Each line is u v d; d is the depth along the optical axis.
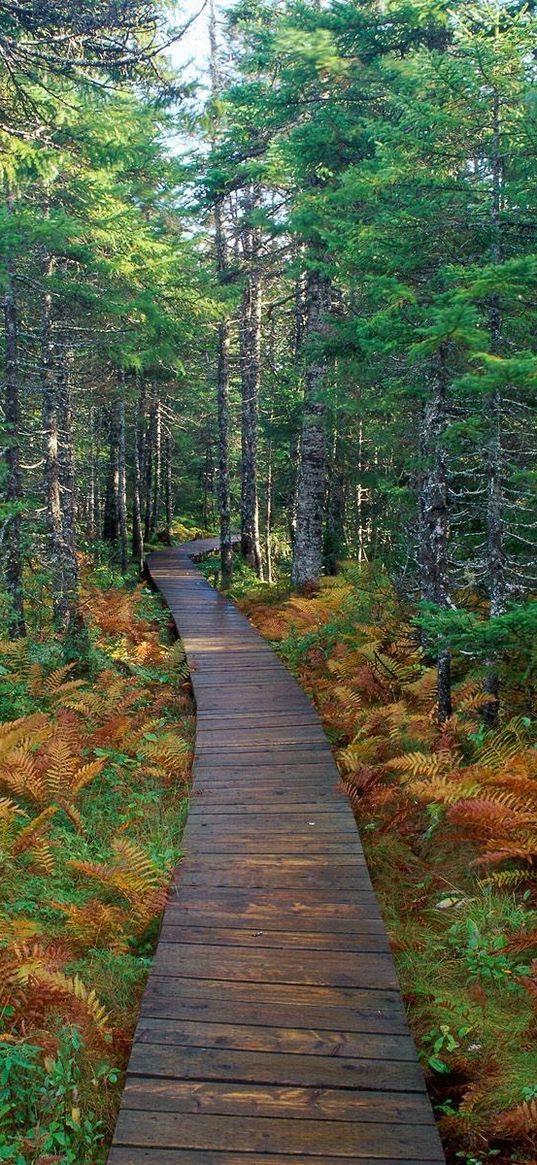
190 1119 3.43
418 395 9.19
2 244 10.09
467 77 7.08
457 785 6.64
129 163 13.73
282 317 28.19
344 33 13.30
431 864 6.48
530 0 9.99
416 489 12.30
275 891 5.48
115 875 5.51
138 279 13.84
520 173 7.89
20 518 12.93
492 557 7.99
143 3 6.70
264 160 16.52
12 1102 3.86
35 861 6.16
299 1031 4.02
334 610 14.42
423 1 8.14
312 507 16.81
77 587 16.48
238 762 8.17
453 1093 4.08
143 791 8.12
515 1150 3.72
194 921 5.09
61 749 7.60
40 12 6.43
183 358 24.02
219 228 21.52
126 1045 4.20
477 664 9.12
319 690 11.12
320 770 7.92
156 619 16.98
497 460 7.88
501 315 7.58
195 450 38.09
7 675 10.72
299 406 18.97
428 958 5.19
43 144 8.95
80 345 14.03
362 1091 3.61
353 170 8.13
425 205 7.45
